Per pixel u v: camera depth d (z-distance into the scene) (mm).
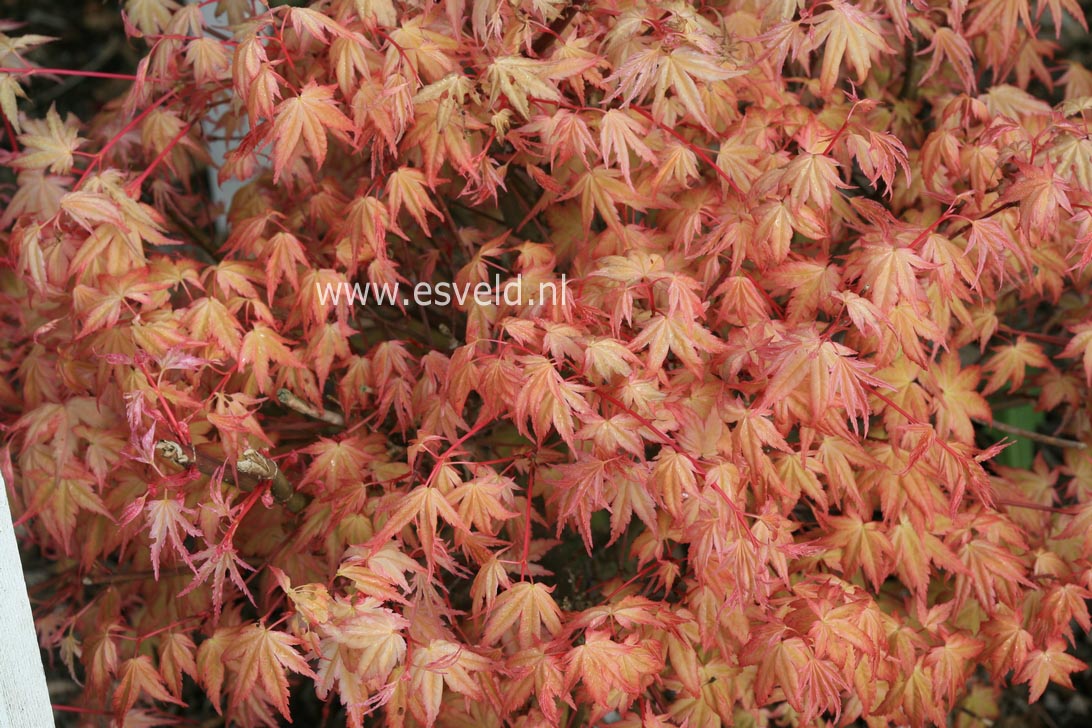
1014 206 1504
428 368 1617
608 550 2000
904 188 1893
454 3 1475
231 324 1507
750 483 1474
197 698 2496
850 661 1442
